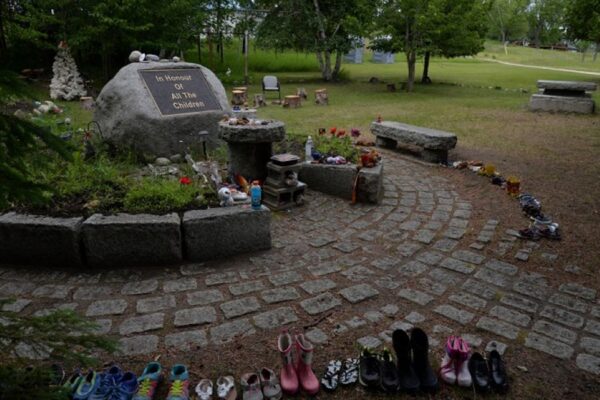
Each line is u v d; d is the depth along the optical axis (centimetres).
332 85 2234
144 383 270
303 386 279
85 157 594
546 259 448
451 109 1465
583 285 401
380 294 382
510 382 286
